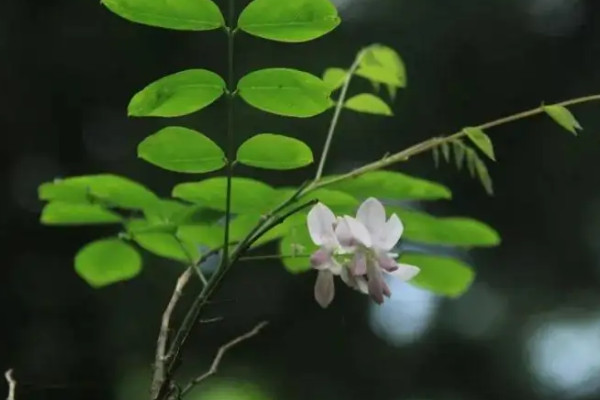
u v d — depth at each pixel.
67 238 1.95
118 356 1.89
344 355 2.11
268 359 2.03
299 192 0.98
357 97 1.04
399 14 2.17
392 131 2.09
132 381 1.88
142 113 0.95
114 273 1.07
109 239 1.06
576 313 2.26
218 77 0.95
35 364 1.86
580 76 2.26
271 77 0.94
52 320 1.90
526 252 2.26
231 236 1.04
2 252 1.91
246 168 1.85
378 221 0.94
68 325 1.91
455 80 2.20
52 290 1.91
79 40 2.01
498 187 2.23
